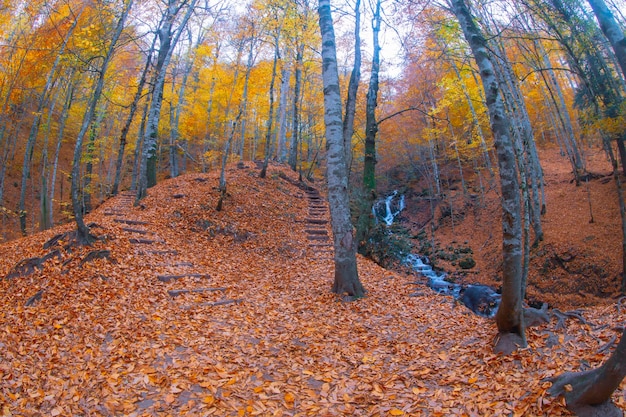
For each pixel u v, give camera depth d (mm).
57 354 4793
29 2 12094
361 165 26719
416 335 6070
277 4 13195
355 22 12211
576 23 8289
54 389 4031
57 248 7988
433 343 5672
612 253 13023
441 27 9828
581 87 15188
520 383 4012
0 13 12516
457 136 22328
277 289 8672
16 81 13883
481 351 5000
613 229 14070
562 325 5570
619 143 15867
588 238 14188
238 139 30438
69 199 24062
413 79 20203
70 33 10891
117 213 12312
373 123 12945
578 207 16594
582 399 3314
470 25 5223
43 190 14969
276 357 5191
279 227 13750
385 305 7617
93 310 6125
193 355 5031
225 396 4074
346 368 4887
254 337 5863
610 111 11766
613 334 4938
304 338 5898
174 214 12367
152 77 13430
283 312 7102
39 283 6898
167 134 24719
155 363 4773
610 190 16516
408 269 15867
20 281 7004
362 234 13305
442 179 28328
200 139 27547
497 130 4883
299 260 11438
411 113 22781
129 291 7027
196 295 7422
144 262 8492
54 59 13297
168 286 7645
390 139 26281
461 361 4891
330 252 12211
